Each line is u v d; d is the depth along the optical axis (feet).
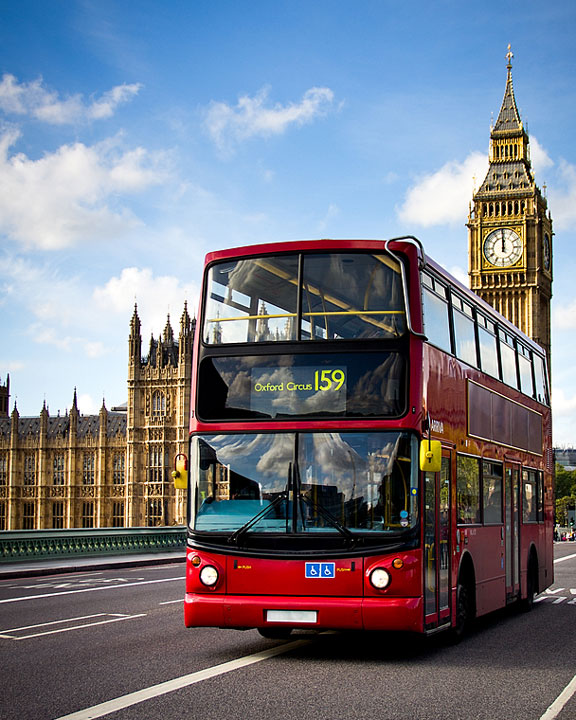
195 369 40.75
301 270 40.50
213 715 27.99
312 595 37.27
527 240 431.84
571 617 59.62
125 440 484.33
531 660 39.63
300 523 37.78
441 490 42.34
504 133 441.27
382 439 38.09
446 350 45.01
